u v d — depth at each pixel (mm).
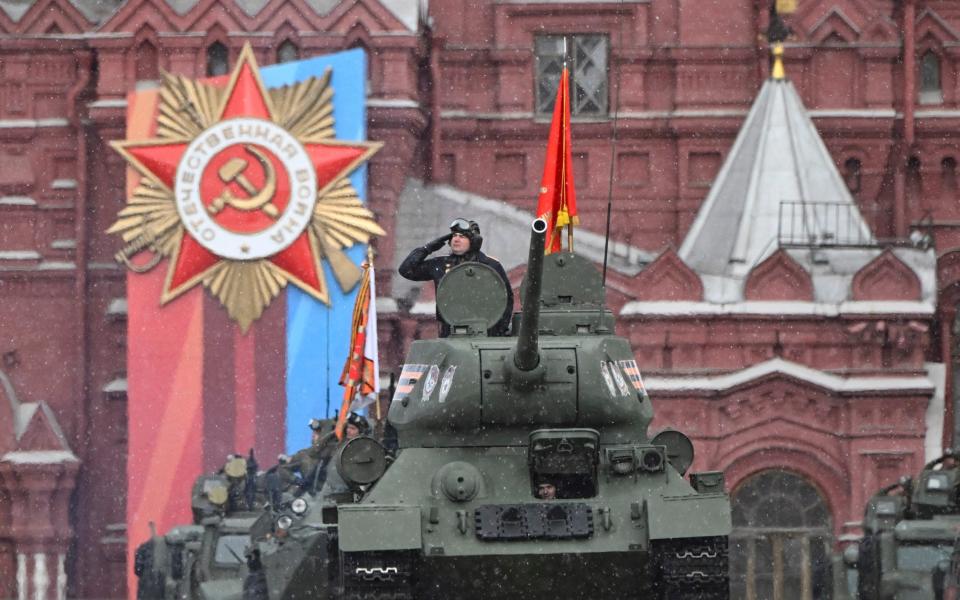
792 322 122562
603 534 50844
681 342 122688
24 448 130375
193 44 129125
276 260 126812
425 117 131250
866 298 122562
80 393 132375
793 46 133125
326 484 69812
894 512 92312
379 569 49250
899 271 122562
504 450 53906
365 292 77938
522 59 133500
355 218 126688
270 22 129000
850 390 121000
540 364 53719
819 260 124688
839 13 133375
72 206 133500
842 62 133625
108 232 127250
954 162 133625
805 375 121500
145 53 130250
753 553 121750
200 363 126438
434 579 51031
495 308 56781
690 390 121375
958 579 81875
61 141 133625
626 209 133625
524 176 133375
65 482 130750
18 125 133000
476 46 133500
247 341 126438
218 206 126812
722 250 127375
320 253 126938
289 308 126812
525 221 128625
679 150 133250
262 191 126688
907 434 121750
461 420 53719
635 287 123250
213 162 127250
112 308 132625
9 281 133000
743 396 121625
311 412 125875
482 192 133250
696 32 133375
